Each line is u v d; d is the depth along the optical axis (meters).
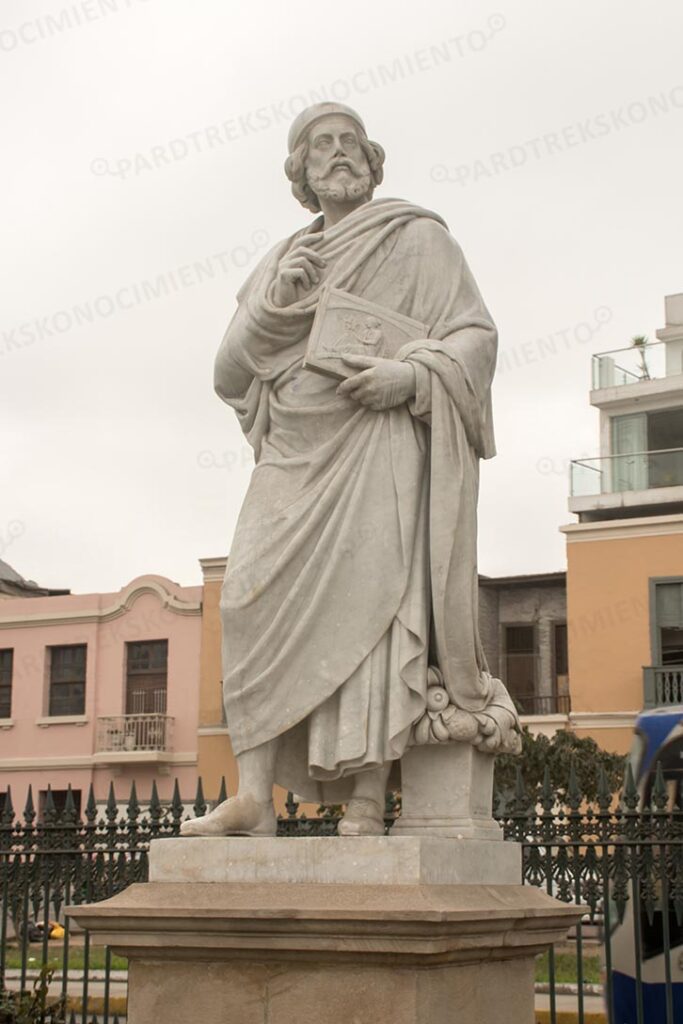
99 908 4.58
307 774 5.16
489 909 4.46
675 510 30.91
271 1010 4.41
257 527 5.14
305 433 5.24
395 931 4.19
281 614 4.98
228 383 5.59
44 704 34.09
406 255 5.39
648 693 29.20
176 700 32.81
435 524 5.01
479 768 5.15
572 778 7.55
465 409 5.15
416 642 4.95
